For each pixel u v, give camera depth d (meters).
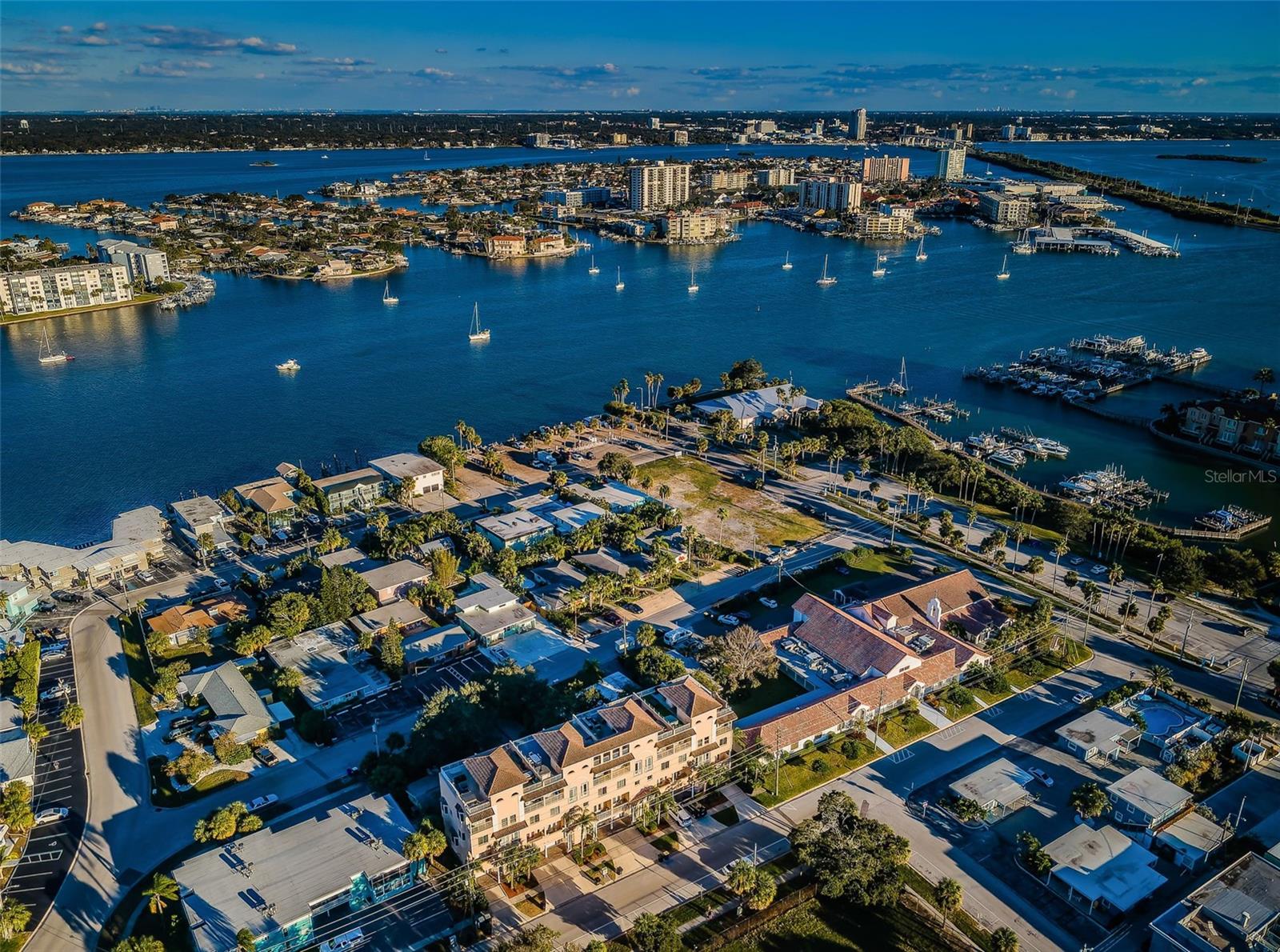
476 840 137.88
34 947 129.38
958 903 134.12
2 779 159.38
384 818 148.38
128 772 166.00
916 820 154.00
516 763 145.38
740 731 168.88
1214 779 163.50
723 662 187.62
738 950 130.38
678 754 157.50
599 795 149.62
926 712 182.38
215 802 158.12
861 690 179.38
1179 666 197.88
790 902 137.38
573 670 195.25
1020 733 176.38
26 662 191.75
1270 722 178.12
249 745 169.75
